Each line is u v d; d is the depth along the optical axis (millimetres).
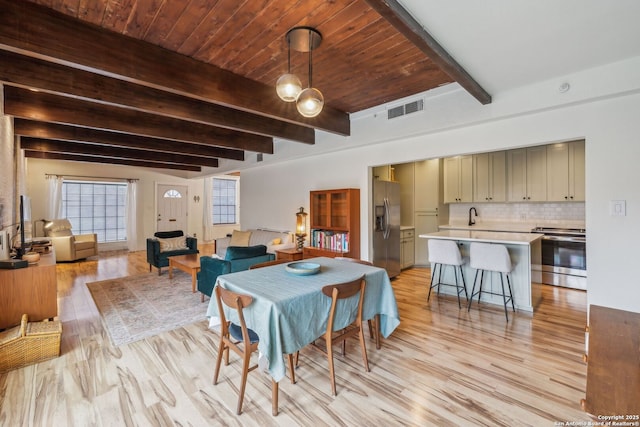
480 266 3523
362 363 2473
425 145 3725
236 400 2014
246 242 6133
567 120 2729
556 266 4578
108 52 2123
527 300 3527
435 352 2641
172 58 2422
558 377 2248
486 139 3219
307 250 4820
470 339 2885
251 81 2963
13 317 2732
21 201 3357
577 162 4512
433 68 2768
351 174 4668
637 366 1088
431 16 1756
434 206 5980
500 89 2877
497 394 2059
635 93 2404
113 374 2301
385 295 2670
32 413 1869
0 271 2689
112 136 4660
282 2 1840
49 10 1908
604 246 2564
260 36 2213
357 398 2031
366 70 2799
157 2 1831
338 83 3102
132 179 8219
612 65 2389
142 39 2254
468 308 3713
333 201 4746
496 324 3236
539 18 1776
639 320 1518
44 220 6766
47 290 2881
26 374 2287
